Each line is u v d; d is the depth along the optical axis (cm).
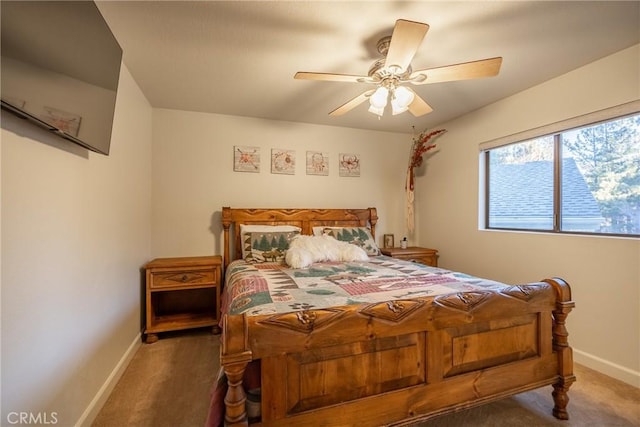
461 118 319
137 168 241
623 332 188
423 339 131
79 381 140
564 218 231
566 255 221
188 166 300
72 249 135
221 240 309
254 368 111
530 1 146
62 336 126
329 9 151
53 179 121
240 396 102
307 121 337
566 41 180
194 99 271
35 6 96
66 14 113
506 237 268
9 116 97
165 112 294
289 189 335
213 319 266
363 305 124
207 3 146
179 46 184
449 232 336
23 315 102
